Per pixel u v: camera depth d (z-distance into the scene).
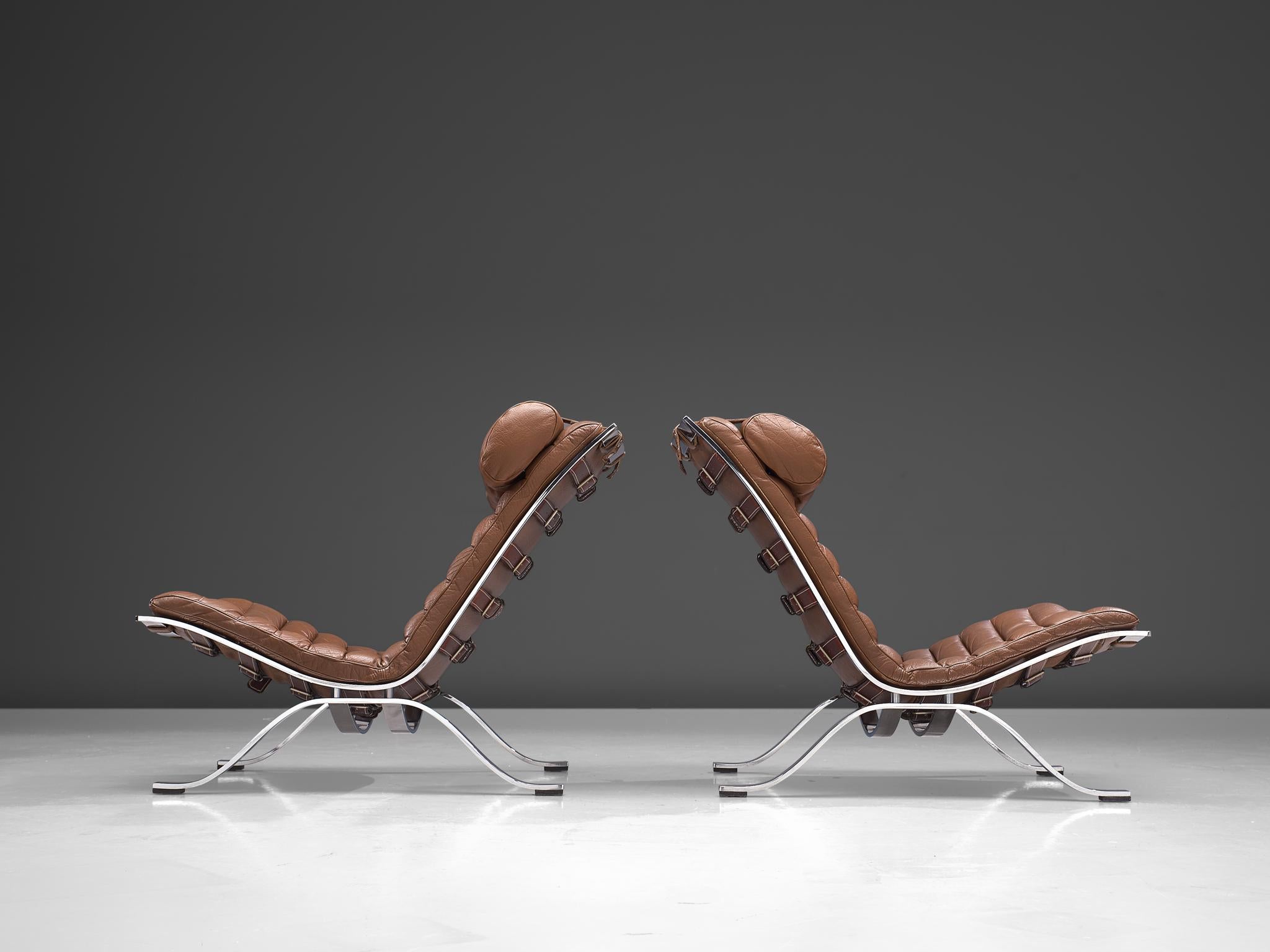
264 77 7.43
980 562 7.34
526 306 7.45
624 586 7.35
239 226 7.40
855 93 7.49
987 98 7.47
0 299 7.33
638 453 7.41
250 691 7.21
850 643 3.60
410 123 7.46
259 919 2.18
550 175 7.48
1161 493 7.34
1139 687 7.31
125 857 2.72
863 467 7.39
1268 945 2.03
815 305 7.45
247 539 7.28
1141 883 2.47
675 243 7.48
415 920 2.17
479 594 3.59
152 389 7.32
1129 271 7.41
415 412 7.36
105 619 7.22
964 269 7.44
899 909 2.26
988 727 6.02
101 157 7.39
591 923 2.15
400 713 3.76
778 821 3.21
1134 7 7.45
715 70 7.50
